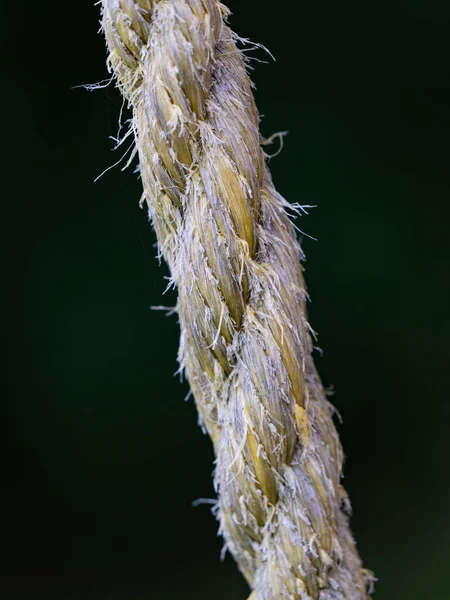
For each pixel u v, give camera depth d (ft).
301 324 0.79
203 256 0.77
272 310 0.78
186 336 0.80
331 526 0.81
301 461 0.80
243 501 0.80
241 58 0.79
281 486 0.80
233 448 0.79
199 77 0.76
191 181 0.77
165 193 0.78
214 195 0.76
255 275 0.78
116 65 0.77
